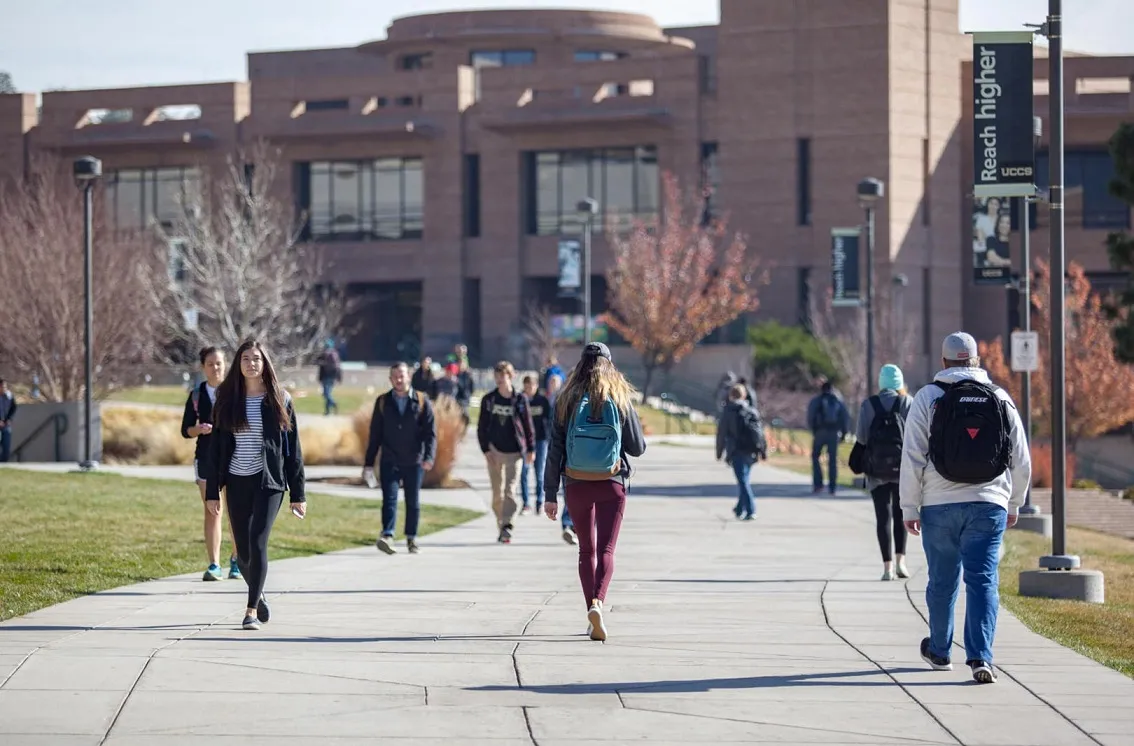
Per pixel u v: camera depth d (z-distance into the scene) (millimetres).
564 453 26375
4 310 97250
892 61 162250
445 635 26094
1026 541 52781
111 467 71500
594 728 19141
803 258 164875
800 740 18641
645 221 165625
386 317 185125
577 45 188125
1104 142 162375
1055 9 34688
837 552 42812
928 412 22781
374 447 40781
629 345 160625
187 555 37219
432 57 190750
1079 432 121062
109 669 22359
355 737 18516
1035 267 158000
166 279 126188
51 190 140125
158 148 175750
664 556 41531
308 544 42281
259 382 26734
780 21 165500
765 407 143500
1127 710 20375
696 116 168375
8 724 18938
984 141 37312
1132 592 37562
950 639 23016
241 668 22656
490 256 175250
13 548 36594
